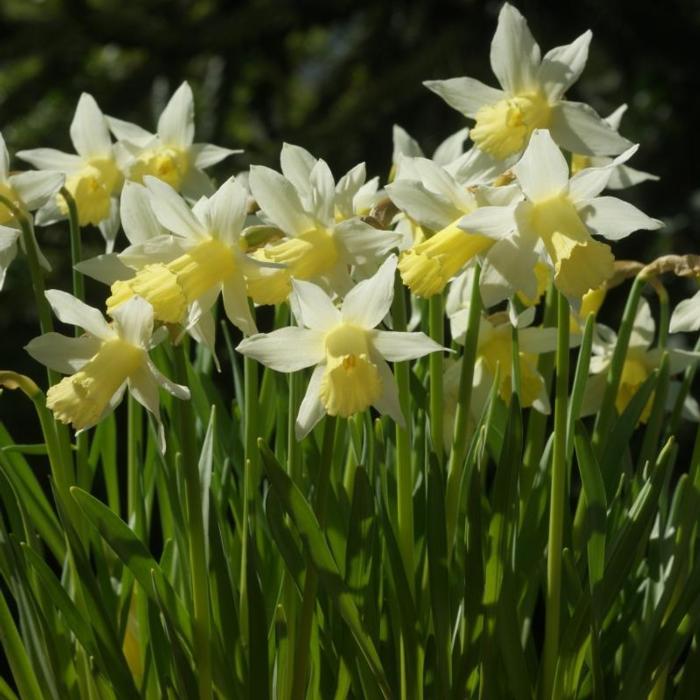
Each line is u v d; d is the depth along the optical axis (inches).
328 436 55.3
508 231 54.9
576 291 54.5
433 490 55.6
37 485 59.0
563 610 57.2
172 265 55.1
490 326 59.1
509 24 57.2
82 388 54.8
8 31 157.1
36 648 56.9
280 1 159.9
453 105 58.0
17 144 165.6
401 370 56.5
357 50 167.2
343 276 55.6
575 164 60.0
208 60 174.4
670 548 58.6
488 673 56.1
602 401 58.9
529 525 57.2
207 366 61.2
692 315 57.5
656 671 57.6
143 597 58.1
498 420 59.2
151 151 60.8
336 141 146.0
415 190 55.7
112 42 153.7
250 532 55.6
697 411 61.7
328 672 56.9
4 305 140.3
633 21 146.3
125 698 56.1
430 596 55.7
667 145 152.6
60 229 139.6
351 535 55.7
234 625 56.1
